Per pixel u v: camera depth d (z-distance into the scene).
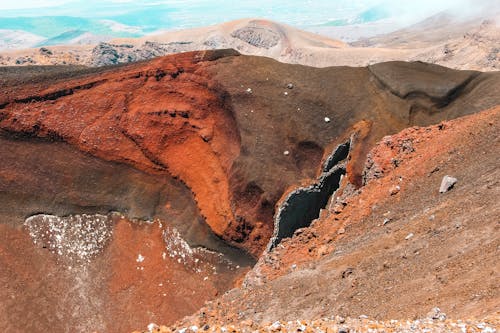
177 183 57.53
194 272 52.06
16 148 55.31
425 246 26.03
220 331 15.99
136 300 48.94
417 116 58.56
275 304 30.20
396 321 16.52
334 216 42.91
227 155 57.53
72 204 54.97
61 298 48.09
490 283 18.23
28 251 50.97
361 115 59.81
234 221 53.09
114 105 59.62
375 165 47.06
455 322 15.12
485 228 23.19
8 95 56.62
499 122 36.25
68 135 57.03
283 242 46.41
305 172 56.16
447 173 35.56
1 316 44.97
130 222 55.34
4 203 53.03
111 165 57.50
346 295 26.25
